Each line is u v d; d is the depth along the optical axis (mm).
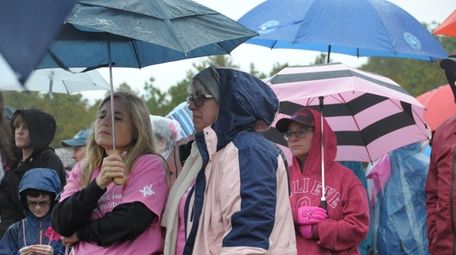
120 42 6656
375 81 7980
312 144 8016
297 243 7812
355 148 9031
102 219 6496
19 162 9969
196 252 6223
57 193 8883
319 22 8555
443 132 7754
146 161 6699
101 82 10258
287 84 7898
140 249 6543
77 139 11406
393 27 8609
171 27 5777
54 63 6875
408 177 10078
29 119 9766
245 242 6012
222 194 6195
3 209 9742
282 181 6348
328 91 7664
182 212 6387
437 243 7715
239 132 6379
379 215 10195
